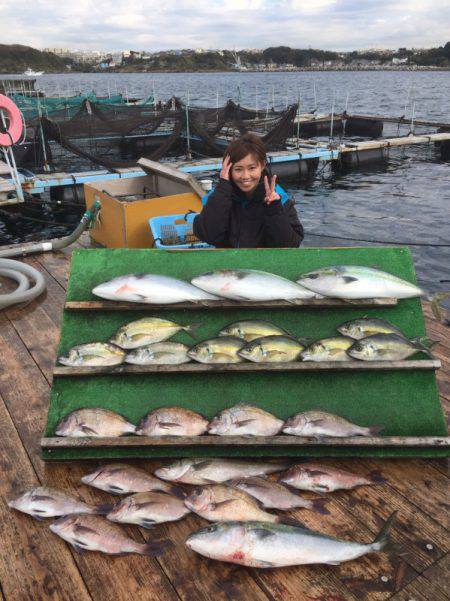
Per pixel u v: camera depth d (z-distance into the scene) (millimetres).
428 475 2504
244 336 2756
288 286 2830
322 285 2805
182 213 5602
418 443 2510
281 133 16047
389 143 17719
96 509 2254
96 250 3104
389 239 10031
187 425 2562
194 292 2830
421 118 29734
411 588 1906
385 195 13586
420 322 2881
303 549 1961
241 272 2814
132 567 2025
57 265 5742
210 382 2727
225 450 2584
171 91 66000
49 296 4910
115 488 2367
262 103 43219
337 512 2281
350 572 1975
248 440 2510
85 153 13094
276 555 1942
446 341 4023
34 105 20438
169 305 2852
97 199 6055
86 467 2592
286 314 2900
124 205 5297
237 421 2545
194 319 2887
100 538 2088
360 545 1991
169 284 2826
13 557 2082
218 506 2158
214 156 15859
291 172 15398
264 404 2666
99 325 2883
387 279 2824
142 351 2695
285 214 3188
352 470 2543
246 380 2730
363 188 14516
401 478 2486
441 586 1912
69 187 12055
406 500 2352
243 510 2156
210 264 3053
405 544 2102
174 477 2402
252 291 2795
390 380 2727
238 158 3051
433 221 11125
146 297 2797
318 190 14477
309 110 34969
